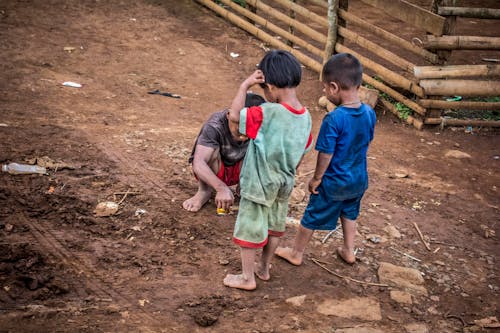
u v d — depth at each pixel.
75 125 5.99
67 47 8.60
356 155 3.71
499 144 6.85
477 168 6.15
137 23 10.15
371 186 5.46
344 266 4.16
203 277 3.84
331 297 3.79
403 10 7.11
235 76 8.52
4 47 8.21
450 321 3.68
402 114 7.33
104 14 10.34
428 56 6.87
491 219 5.07
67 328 3.21
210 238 4.29
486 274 4.24
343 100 3.58
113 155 5.38
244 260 3.66
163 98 7.31
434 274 4.17
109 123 6.21
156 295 3.61
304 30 8.99
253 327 3.42
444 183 5.71
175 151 5.66
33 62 7.84
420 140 6.78
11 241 3.91
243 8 10.48
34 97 6.65
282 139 3.32
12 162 4.92
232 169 4.55
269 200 3.44
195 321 3.40
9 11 9.78
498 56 10.53
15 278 3.56
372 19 12.38
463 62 9.99
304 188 5.22
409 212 5.04
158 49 9.12
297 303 3.69
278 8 12.32
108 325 3.29
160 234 4.26
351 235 4.06
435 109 7.07
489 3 14.05
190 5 11.45
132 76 7.91
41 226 4.14
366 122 3.64
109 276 3.73
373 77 8.26
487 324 3.66
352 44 10.34
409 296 3.87
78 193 4.62
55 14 9.98
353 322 3.57
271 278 3.93
